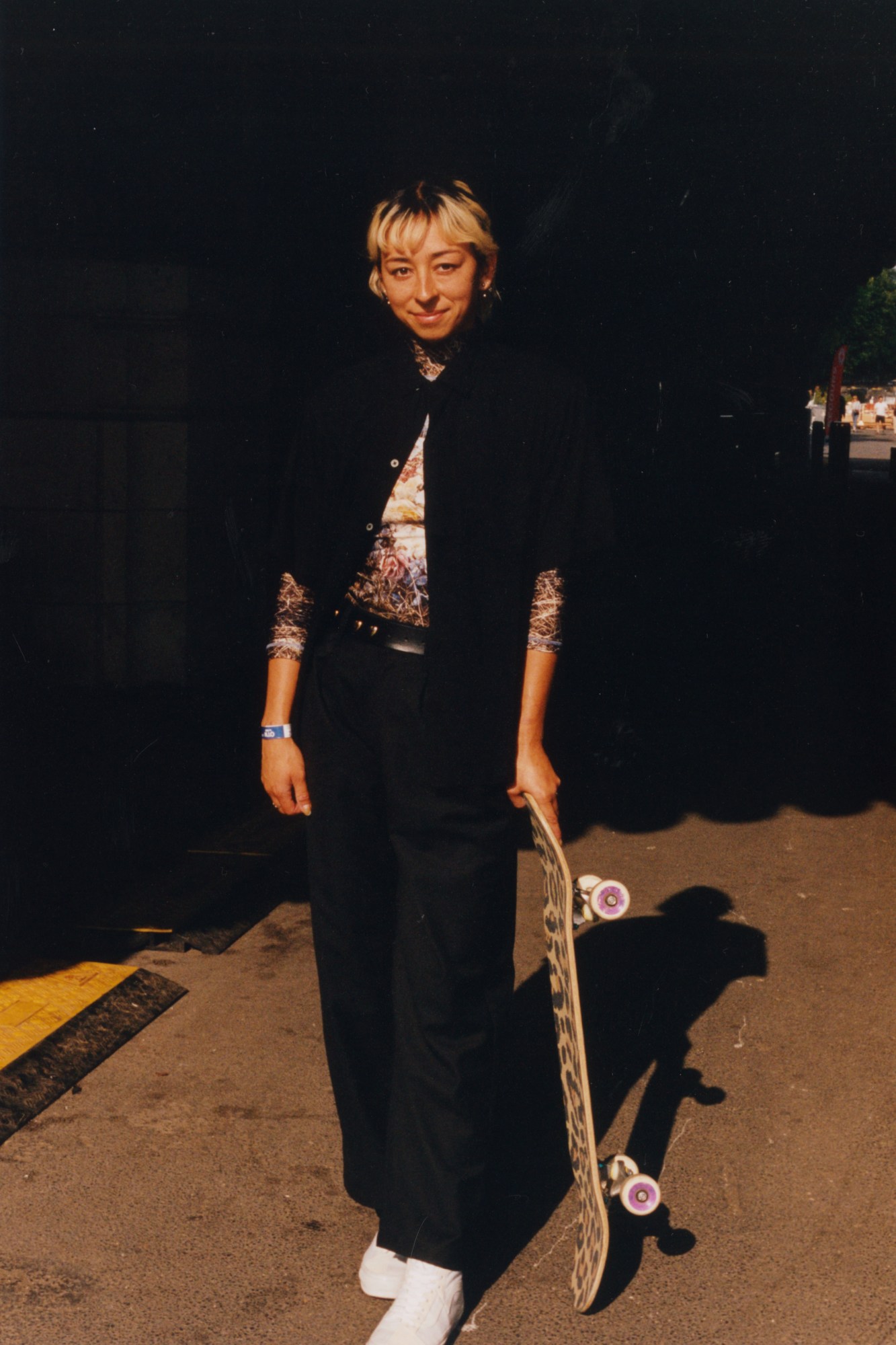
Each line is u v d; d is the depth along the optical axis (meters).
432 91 8.69
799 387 28.17
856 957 3.89
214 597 7.55
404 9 7.88
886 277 79.19
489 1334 2.27
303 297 8.19
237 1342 2.24
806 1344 2.23
